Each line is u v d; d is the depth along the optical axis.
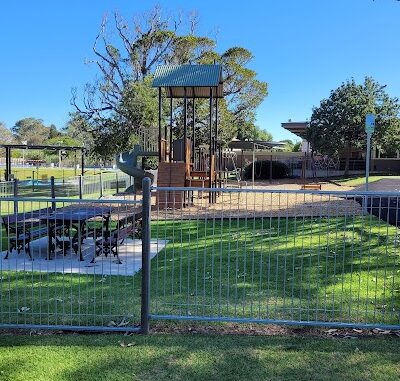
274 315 4.26
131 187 20.81
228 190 4.17
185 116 14.26
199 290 5.11
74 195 18.44
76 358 3.41
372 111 29.30
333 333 3.92
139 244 8.02
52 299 4.84
